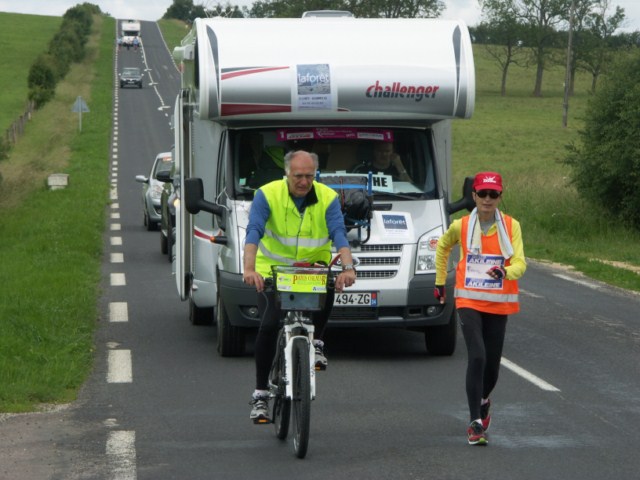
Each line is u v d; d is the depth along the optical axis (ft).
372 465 35.58
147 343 60.18
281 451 37.42
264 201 37.76
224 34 55.72
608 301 80.12
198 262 60.34
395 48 56.13
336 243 37.27
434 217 56.59
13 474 34.24
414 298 54.70
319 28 56.80
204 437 39.37
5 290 74.02
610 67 130.62
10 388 45.73
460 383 49.85
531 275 96.27
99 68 560.61
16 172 216.74
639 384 49.98
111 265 96.63
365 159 57.62
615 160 125.59
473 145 326.24
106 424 41.32
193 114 59.21
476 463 35.78
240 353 56.29
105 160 249.75
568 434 40.06
